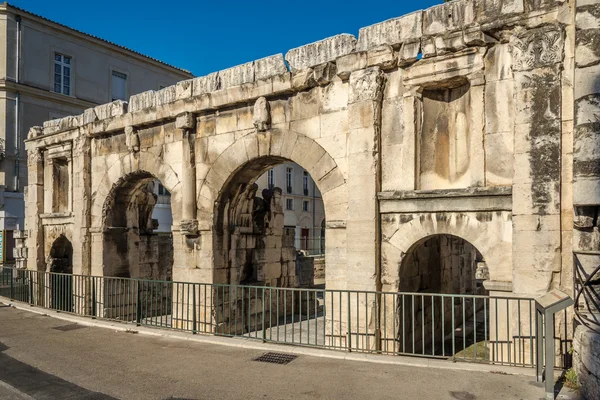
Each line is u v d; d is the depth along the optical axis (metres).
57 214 15.88
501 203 7.88
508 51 7.96
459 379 6.62
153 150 13.05
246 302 12.94
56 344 9.02
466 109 8.80
